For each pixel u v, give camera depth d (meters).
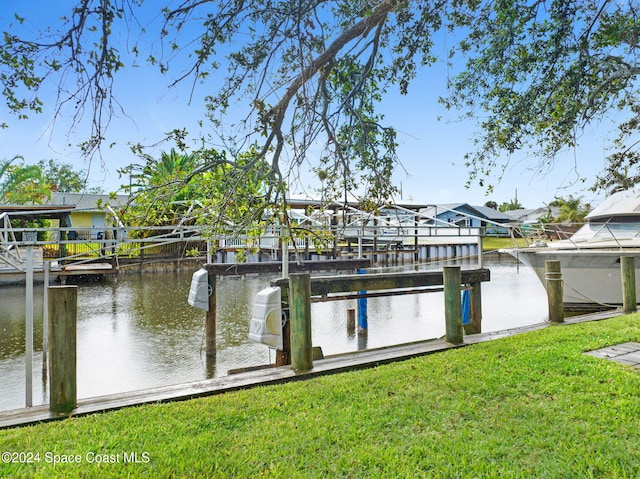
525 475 2.57
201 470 2.71
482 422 3.27
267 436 3.15
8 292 17.66
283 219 3.30
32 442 3.12
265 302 6.34
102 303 15.52
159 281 22.19
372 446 2.96
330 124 3.10
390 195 3.25
